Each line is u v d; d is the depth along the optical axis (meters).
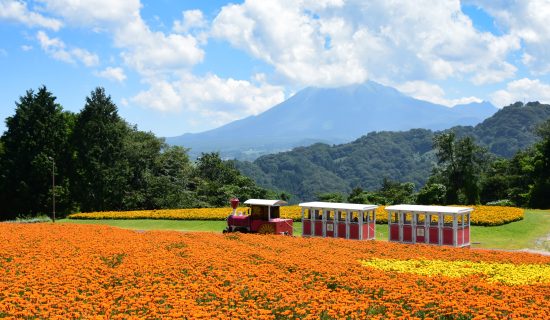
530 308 14.31
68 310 13.80
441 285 17.12
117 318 13.22
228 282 17.16
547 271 19.94
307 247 24.97
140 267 18.84
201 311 13.61
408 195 73.06
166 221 44.44
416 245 26.97
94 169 65.56
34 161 61.47
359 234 30.66
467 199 65.50
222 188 78.75
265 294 15.62
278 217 32.22
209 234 29.62
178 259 20.45
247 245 24.91
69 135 70.19
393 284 16.83
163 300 14.94
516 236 34.31
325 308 14.15
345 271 18.83
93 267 18.61
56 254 21.05
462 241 28.89
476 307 14.18
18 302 14.20
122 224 43.97
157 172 75.75
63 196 63.34
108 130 68.19
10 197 63.22
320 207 32.16
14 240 24.41
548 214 43.50
